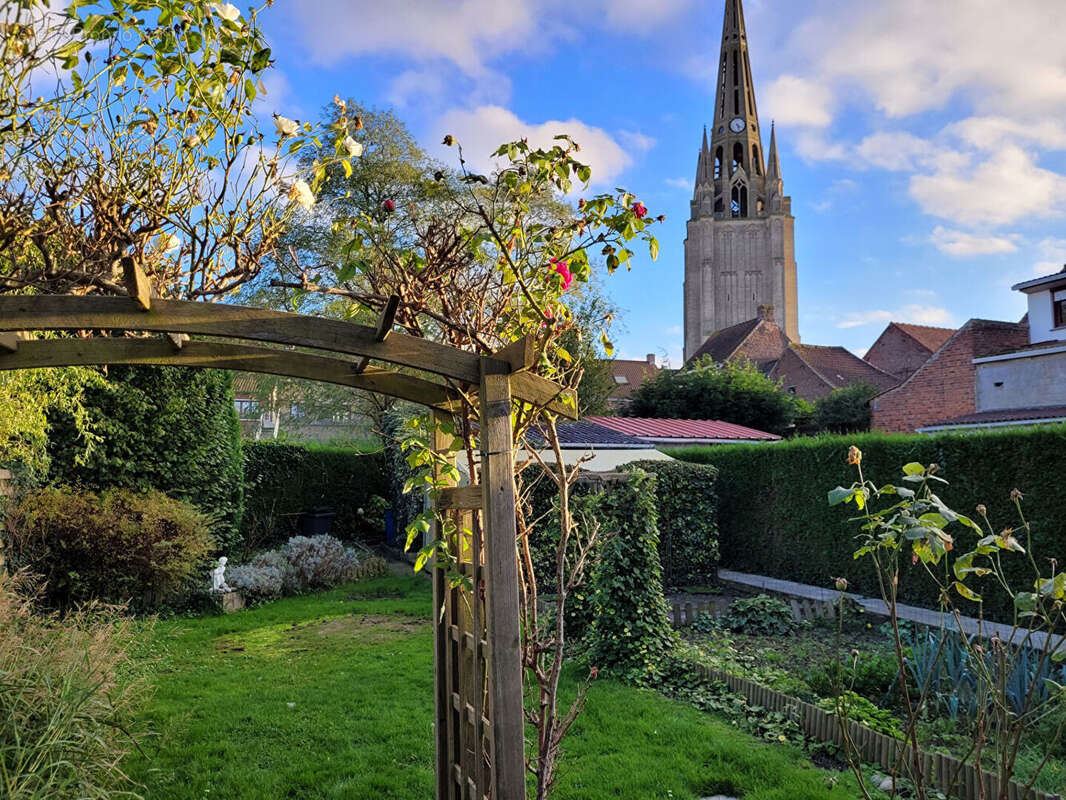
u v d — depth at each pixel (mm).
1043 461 9000
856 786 4246
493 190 2887
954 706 5008
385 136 17578
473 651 2807
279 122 2539
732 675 6121
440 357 2369
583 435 14969
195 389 10836
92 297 1892
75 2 2148
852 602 9555
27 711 3322
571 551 7992
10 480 8578
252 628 8836
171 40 2273
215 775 4379
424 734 5082
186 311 1985
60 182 2268
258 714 5477
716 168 72375
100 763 3439
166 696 5957
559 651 2975
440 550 3109
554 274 2873
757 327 37094
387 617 9430
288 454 16531
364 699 5863
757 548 13492
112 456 9922
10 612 4141
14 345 2256
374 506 17266
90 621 5332
